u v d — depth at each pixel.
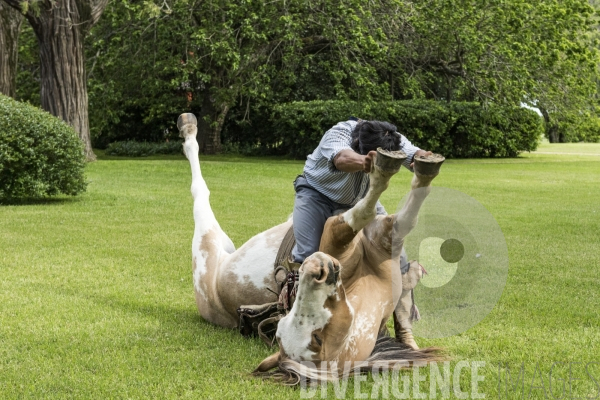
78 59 19.77
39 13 17.98
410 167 4.09
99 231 9.22
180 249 8.07
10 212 10.85
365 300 3.81
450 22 24.06
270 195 13.73
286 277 4.18
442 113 25.81
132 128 29.91
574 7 26.19
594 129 31.58
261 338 4.41
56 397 3.55
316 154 4.32
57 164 12.29
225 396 3.56
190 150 5.74
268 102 26.09
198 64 23.06
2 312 5.18
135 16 21.72
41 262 7.16
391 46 24.33
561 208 12.50
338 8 22.78
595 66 26.78
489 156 27.83
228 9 22.89
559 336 4.73
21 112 11.92
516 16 25.05
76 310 5.28
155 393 3.60
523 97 25.98
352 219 3.61
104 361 4.09
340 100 24.77
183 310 5.44
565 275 6.86
